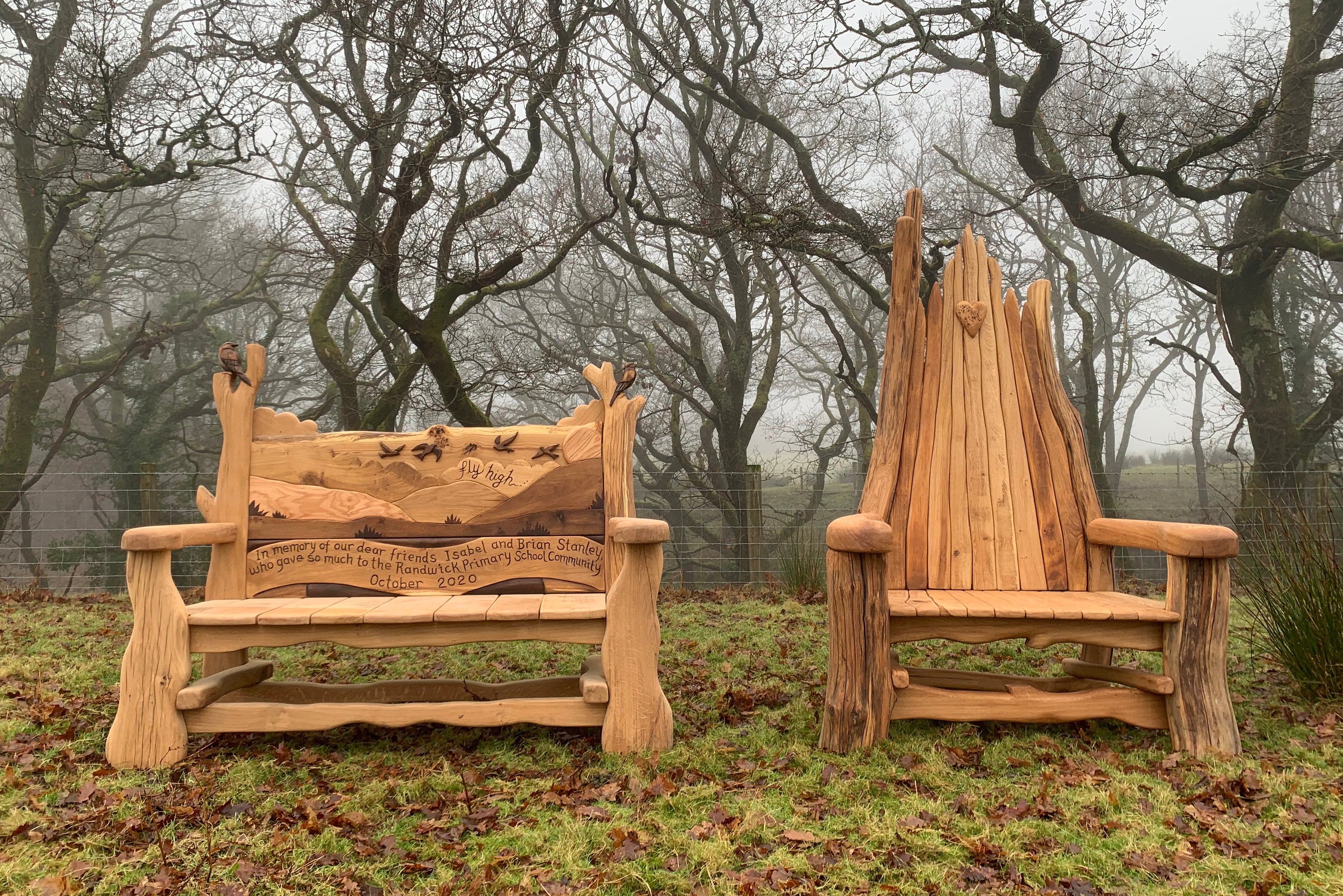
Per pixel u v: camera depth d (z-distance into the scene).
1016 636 2.92
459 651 4.82
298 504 3.33
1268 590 3.90
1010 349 3.62
